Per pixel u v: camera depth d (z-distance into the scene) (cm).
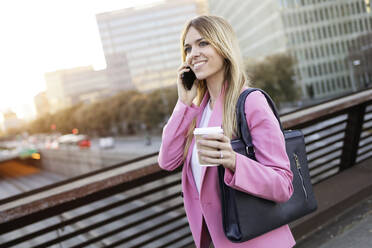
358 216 240
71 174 4734
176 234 1122
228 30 116
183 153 125
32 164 6025
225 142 89
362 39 5450
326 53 6106
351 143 314
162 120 5953
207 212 110
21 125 12544
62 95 12162
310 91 6141
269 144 97
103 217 1869
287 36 6141
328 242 217
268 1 6431
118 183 165
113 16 10988
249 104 102
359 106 297
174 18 10906
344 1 5822
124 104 7019
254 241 105
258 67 5653
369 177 281
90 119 7625
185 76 129
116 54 11038
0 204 147
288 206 106
